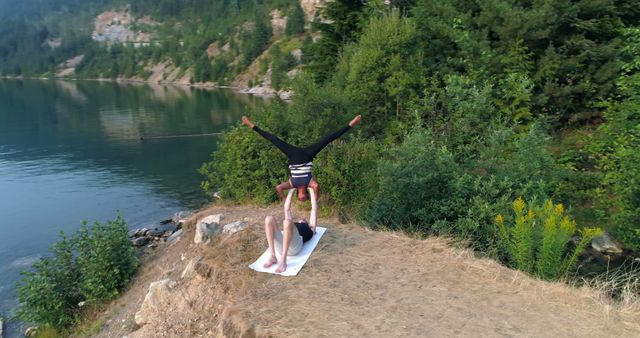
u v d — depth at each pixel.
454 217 10.36
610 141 13.70
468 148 11.94
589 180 13.70
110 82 135.50
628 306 6.82
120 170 29.45
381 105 16.45
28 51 188.75
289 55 91.12
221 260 7.99
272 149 13.27
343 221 11.00
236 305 6.58
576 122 16.28
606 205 13.12
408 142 11.12
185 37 163.25
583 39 15.87
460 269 7.68
